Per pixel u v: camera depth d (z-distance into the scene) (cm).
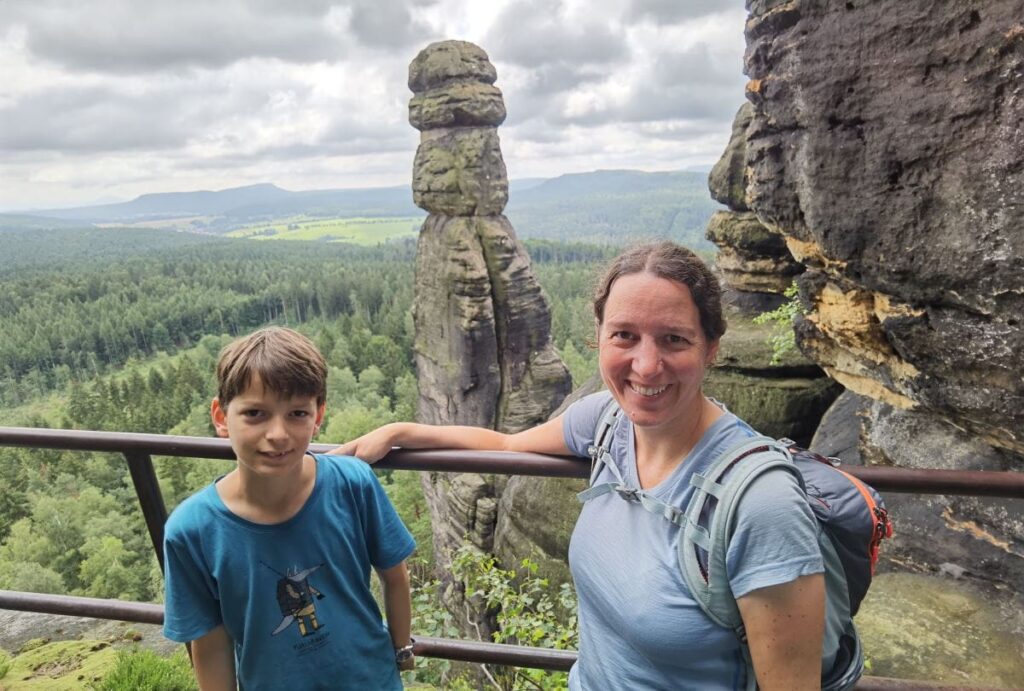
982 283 301
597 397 239
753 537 161
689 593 173
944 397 364
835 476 176
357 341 8931
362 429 5647
